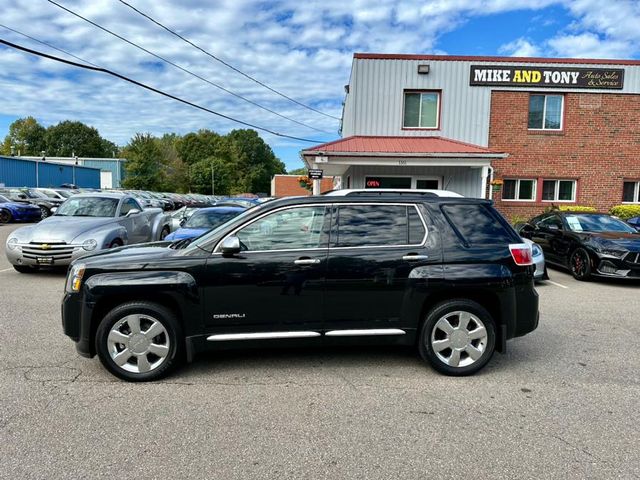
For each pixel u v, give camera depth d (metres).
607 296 8.02
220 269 4.08
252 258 4.13
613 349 5.11
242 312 4.12
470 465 2.85
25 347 4.92
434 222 4.39
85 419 3.38
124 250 4.56
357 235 4.31
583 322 6.25
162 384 4.03
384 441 3.12
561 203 17.17
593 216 10.72
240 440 3.11
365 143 15.27
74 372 4.27
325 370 4.41
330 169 17.03
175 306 4.14
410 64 16.67
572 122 17.00
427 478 2.71
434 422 3.39
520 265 4.39
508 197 17.27
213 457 2.91
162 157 69.50
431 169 16.41
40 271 9.59
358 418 3.45
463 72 16.75
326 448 3.03
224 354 4.83
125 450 2.97
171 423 3.33
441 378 4.24
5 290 7.77
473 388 4.03
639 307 7.17
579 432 3.26
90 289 3.99
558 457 2.94
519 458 2.93
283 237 4.25
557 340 5.43
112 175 68.75
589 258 9.26
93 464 2.81
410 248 4.29
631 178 17.17
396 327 4.28
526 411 3.59
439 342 4.27
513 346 5.21
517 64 16.70
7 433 3.16
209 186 83.94
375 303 4.24
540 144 17.02
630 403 3.74
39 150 93.00
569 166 17.09
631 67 16.81
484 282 4.24
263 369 4.41
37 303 6.87
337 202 4.38
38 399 3.70
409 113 16.92
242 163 100.94
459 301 4.27
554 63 16.75
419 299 4.25
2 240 15.22
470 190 16.41
